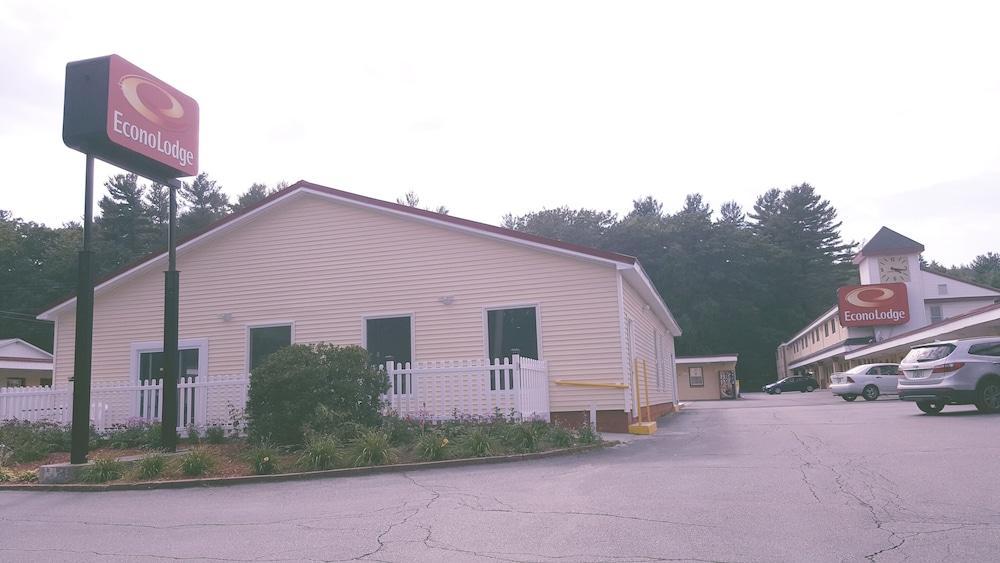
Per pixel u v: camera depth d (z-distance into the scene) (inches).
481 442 472.7
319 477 424.8
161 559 245.4
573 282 690.8
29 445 538.3
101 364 799.1
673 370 1353.3
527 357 693.9
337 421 492.1
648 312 950.4
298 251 770.8
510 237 705.0
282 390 500.4
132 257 2333.9
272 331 766.5
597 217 3036.4
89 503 371.2
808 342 2696.9
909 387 675.4
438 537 258.7
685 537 244.8
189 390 625.9
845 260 3312.0
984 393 643.5
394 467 436.8
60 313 815.7
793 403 1322.6
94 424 645.9
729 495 310.3
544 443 507.5
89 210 466.6
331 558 236.8
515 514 291.1
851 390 1286.9
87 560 248.2
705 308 2677.2
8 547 272.7
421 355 720.3
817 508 279.9
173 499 373.1
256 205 772.0
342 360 521.0
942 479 323.9
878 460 383.2
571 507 299.9
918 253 2039.9
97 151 491.5
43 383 1646.2
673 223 2854.3
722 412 1018.1
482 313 709.9
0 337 2175.2
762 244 2928.2
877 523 254.8
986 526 246.1
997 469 341.1
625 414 660.7
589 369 674.2
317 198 772.6
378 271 745.0
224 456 490.0
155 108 524.1
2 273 2262.6
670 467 398.3
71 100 480.7
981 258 5103.3
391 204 738.8
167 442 519.8
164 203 2768.2
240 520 307.1
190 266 795.4
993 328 1166.3
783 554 222.8
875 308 1983.3
